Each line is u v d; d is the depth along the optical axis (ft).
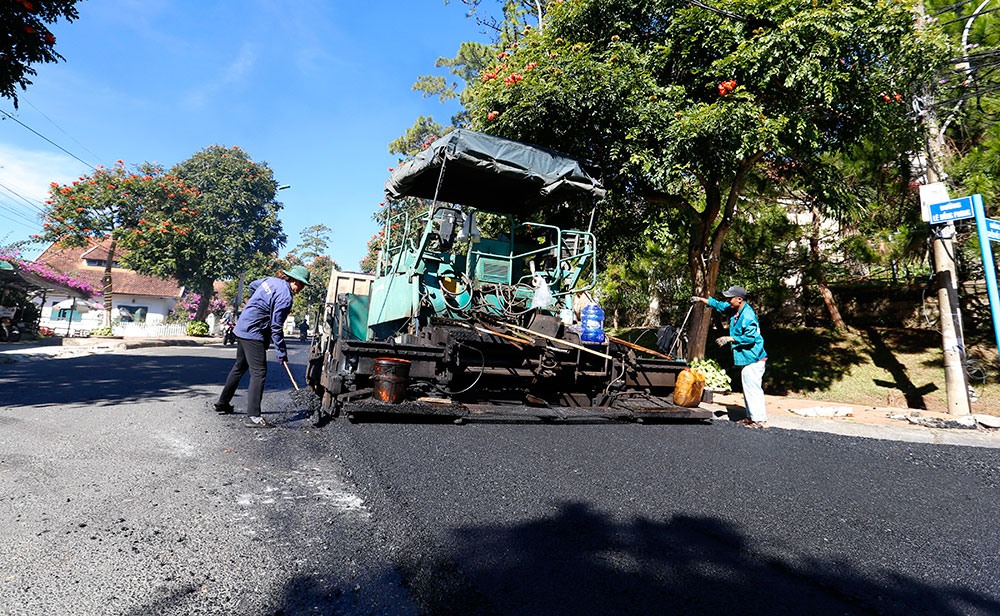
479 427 15.74
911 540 8.53
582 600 6.02
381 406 15.33
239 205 148.77
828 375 39.73
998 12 29.25
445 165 20.52
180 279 132.36
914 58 25.46
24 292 79.92
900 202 36.29
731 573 6.96
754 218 39.93
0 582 5.96
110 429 13.91
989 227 23.93
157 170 93.71
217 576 6.34
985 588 6.89
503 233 24.85
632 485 10.78
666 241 39.50
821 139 28.32
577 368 19.02
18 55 24.13
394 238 23.98
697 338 33.37
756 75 26.35
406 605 5.83
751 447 15.23
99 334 71.77
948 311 27.25
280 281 16.17
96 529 7.52
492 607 5.80
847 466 13.46
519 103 28.02
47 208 70.13
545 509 9.13
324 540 7.52
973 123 32.37
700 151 27.89
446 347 17.40
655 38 29.99
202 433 13.91
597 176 29.94
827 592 6.55
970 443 17.42
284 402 19.93
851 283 49.47
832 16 23.39
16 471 9.99
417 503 9.05
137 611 5.50
